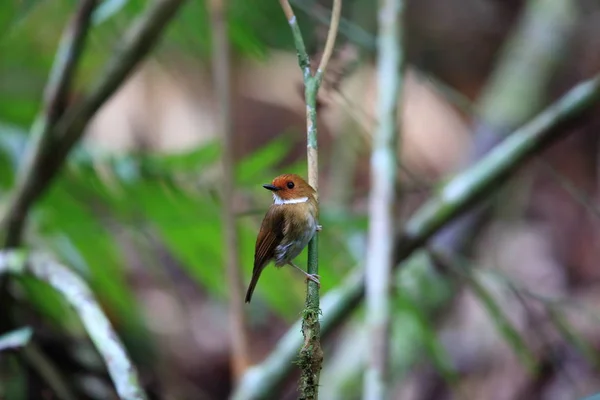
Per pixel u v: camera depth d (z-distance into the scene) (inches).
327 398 418.9
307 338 167.3
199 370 513.7
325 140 606.2
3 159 333.4
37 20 386.3
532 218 580.4
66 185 331.0
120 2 299.4
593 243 561.6
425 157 594.6
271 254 246.7
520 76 548.1
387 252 254.1
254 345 524.4
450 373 339.3
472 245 482.0
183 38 395.2
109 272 360.8
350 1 442.6
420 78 372.8
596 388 380.8
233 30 343.0
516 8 675.4
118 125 521.0
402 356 417.7
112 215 337.4
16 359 278.7
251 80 607.5
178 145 520.4
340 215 317.4
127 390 186.9
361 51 326.0
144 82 527.5
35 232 347.9
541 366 339.0
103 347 197.5
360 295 287.7
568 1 581.0
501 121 513.3
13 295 307.7
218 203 316.8
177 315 514.6
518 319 414.3
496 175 291.7
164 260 543.5
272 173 326.0
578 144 624.1
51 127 293.7
